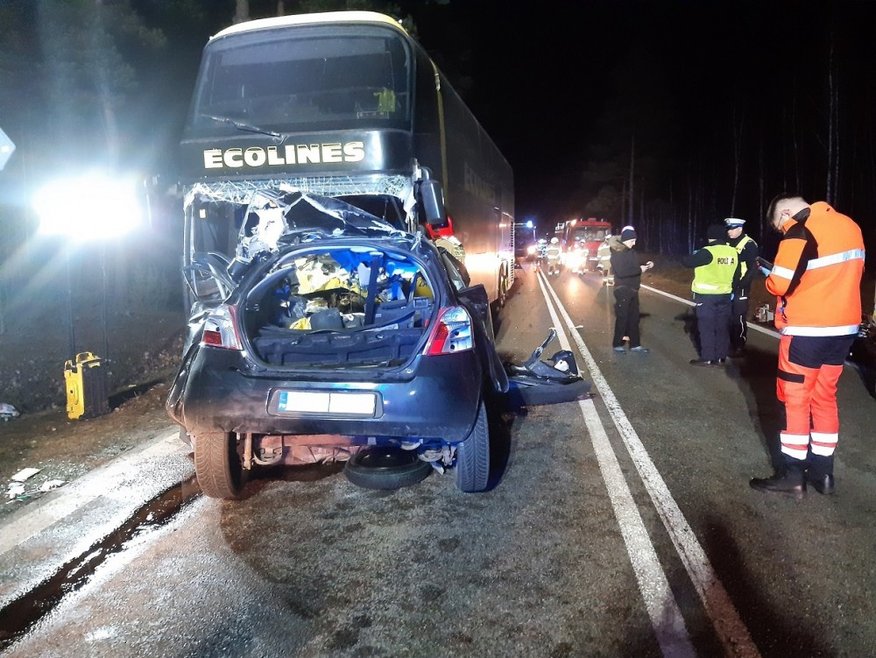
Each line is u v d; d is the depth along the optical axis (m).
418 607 3.54
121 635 3.36
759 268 5.45
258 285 4.62
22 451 5.95
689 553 4.03
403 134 6.85
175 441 6.16
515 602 3.57
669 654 3.14
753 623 3.36
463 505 4.77
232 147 6.91
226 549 4.21
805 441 4.78
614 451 5.80
